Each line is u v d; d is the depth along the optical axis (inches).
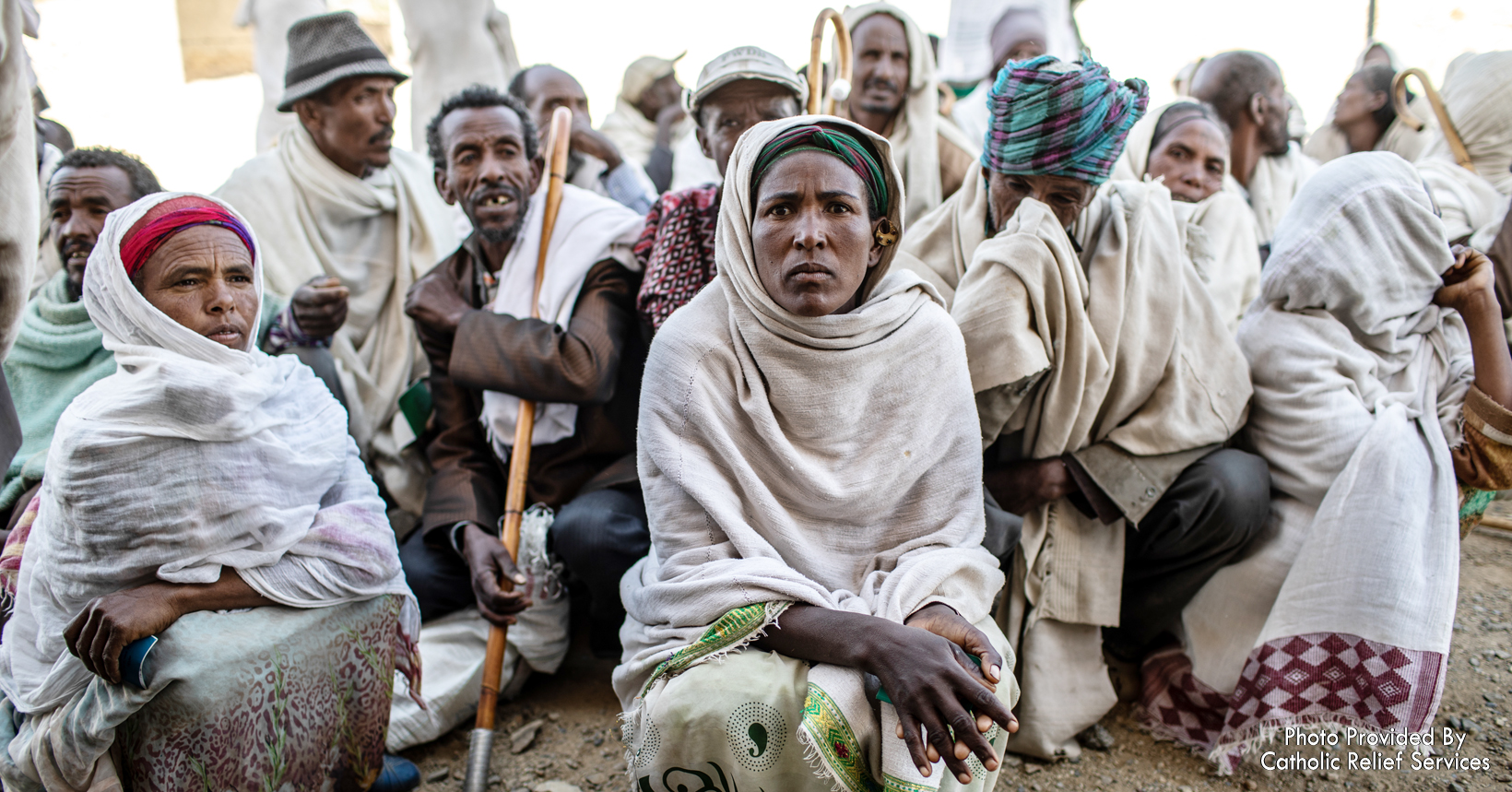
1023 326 94.8
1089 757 100.3
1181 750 101.2
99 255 80.0
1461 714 102.5
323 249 138.6
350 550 84.6
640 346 119.3
